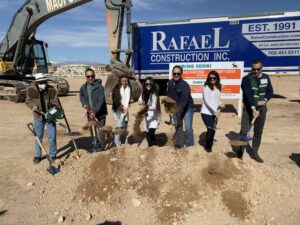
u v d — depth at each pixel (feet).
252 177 16.84
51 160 20.49
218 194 15.79
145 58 53.83
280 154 23.50
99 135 22.34
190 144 21.49
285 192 16.52
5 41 56.49
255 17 46.83
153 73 53.67
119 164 17.92
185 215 14.94
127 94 21.97
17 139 28.76
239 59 48.42
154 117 21.57
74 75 170.40
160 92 58.70
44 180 18.88
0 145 26.71
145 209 15.46
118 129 20.52
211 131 21.42
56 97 20.89
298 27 45.39
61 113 20.48
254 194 15.97
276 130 31.53
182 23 50.52
